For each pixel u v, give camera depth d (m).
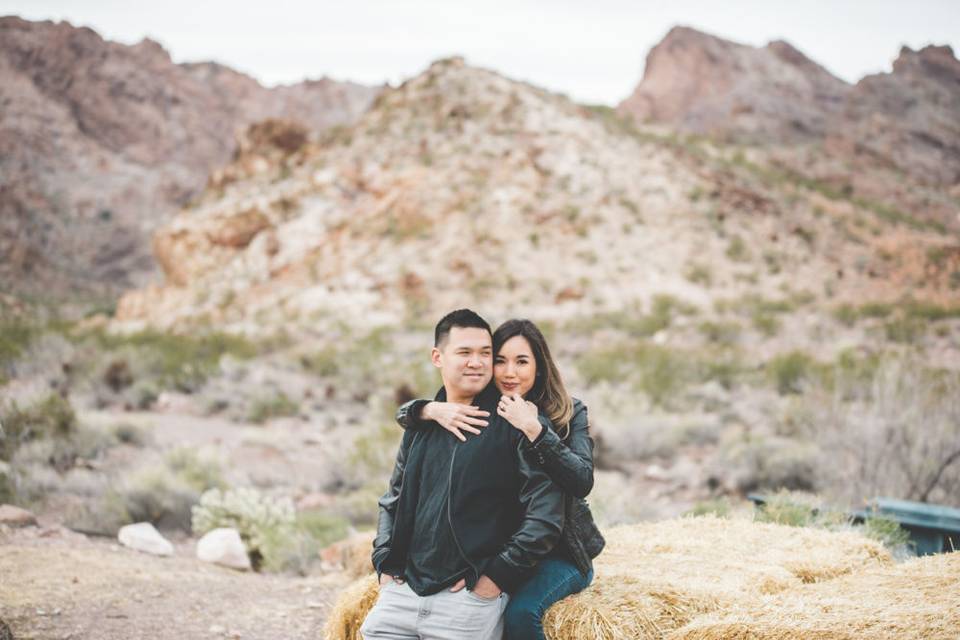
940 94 93.06
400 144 51.19
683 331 31.03
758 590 3.91
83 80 144.62
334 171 48.97
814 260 43.22
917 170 76.75
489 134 50.75
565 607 3.53
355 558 6.90
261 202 47.38
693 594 3.69
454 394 3.74
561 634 3.47
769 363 21.80
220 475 10.55
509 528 3.54
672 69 111.31
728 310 34.81
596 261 41.00
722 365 21.56
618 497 8.48
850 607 3.29
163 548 7.45
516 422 3.48
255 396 18.27
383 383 21.03
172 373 21.53
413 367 21.80
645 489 11.20
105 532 7.94
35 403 11.90
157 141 143.88
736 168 54.12
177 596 5.89
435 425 3.74
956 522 5.88
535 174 47.56
